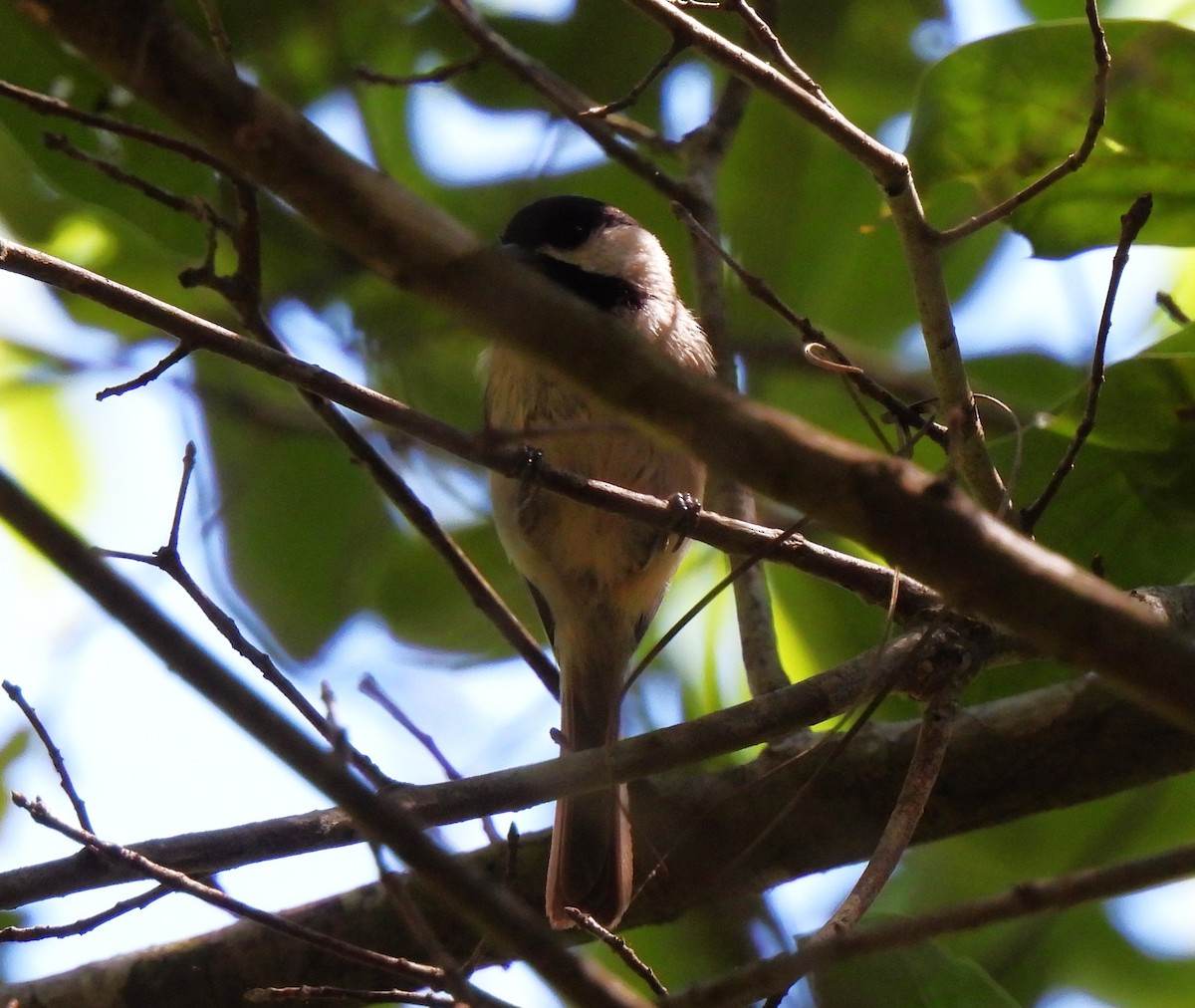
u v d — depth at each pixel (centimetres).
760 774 673
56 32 275
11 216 911
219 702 326
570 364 280
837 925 444
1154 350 636
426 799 526
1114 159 652
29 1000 630
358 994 531
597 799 677
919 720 673
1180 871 351
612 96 920
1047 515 712
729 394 286
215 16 536
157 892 516
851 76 951
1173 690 293
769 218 974
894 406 556
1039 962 882
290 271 862
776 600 841
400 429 546
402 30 927
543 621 923
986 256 983
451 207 970
